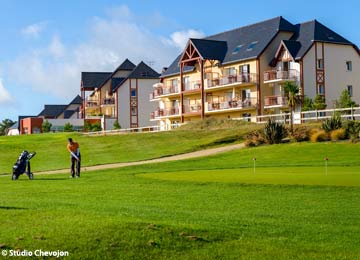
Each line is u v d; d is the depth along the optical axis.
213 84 70.50
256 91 66.31
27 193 18.83
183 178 23.36
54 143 55.44
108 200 16.86
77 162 26.92
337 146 36.53
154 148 47.12
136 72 100.19
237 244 10.60
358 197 17.08
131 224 11.27
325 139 39.50
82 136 61.53
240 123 54.75
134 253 9.86
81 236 10.42
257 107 65.81
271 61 66.38
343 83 66.12
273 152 36.72
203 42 72.69
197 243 10.52
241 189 19.20
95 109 110.25
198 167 30.86
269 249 10.34
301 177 21.98
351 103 57.69
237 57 69.00
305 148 36.94
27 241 10.15
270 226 12.41
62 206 14.59
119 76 106.62
